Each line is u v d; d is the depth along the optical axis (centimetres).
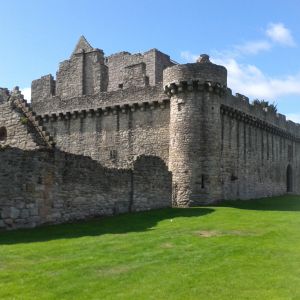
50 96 5412
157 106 4322
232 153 4625
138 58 5197
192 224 2659
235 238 2153
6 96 4594
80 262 1605
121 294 1270
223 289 1333
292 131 6334
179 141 3928
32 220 2367
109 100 4625
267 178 5531
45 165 2464
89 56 5431
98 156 4672
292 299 1248
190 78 3906
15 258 1633
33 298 1222
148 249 1870
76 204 2677
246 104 4859
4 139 2900
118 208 3031
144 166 3275
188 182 3850
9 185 2256
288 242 2050
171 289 1323
